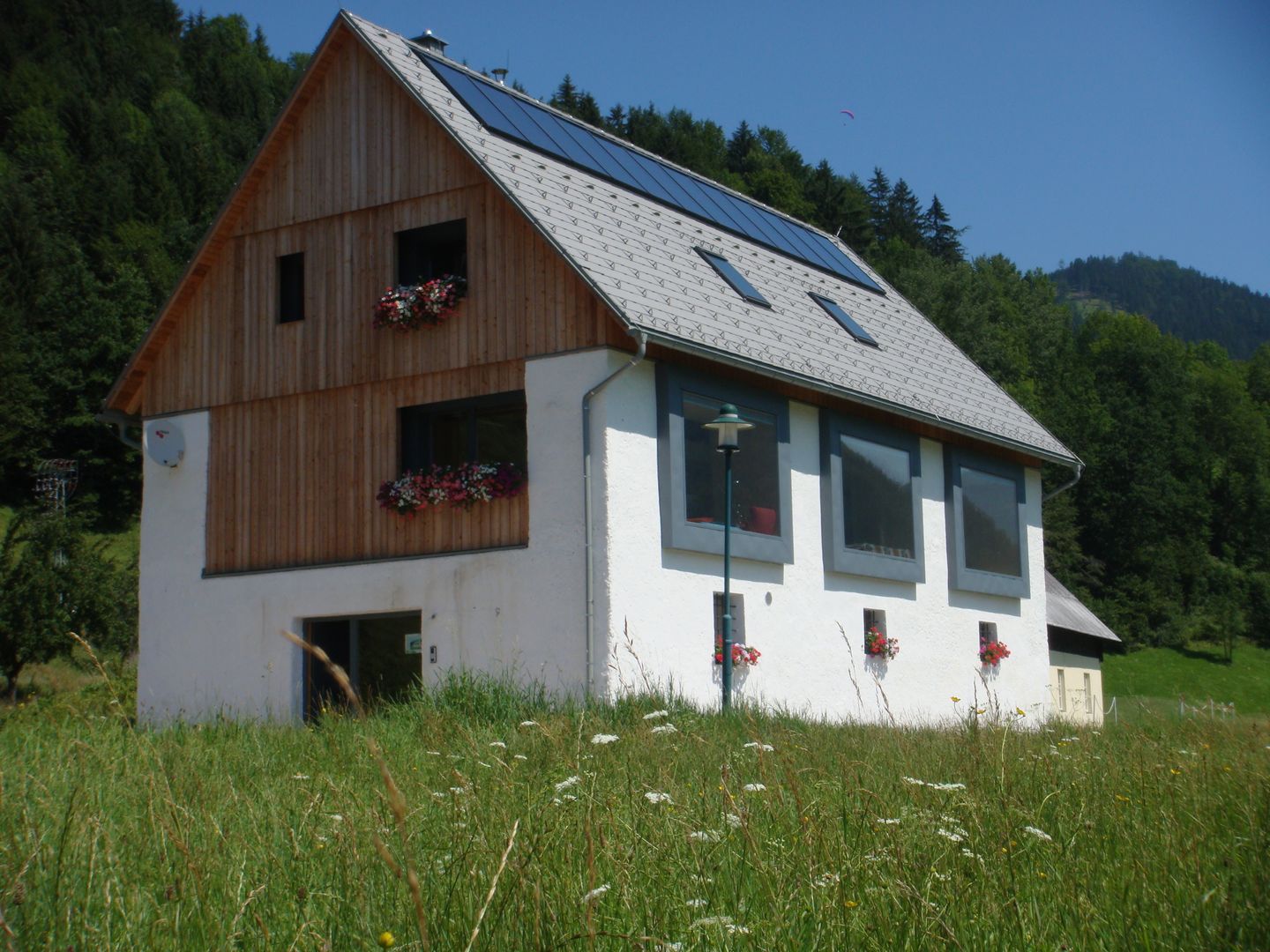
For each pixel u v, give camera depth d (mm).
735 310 17297
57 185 75000
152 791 5750
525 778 6434
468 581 15289
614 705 12695
